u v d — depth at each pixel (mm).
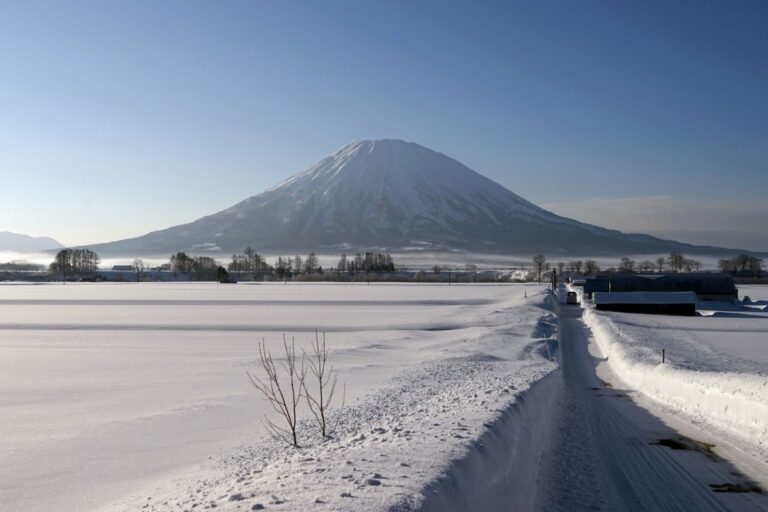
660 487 8719
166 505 6496
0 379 21359
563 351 33938
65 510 7875
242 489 6414
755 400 12359
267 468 8000
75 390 18875
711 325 53156
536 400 13445
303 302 79500
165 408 15609
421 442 7352
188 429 12906
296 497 5379
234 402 16281
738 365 25516
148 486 8773
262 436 11922
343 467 6320
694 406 15133
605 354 32062
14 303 77312
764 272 191250
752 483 8961
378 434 8844
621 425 13516
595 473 9391
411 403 14078
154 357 28219
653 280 83000
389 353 29406
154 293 105625
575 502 7965
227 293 105750
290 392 17719
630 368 23219
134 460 10414
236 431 12602
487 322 47938
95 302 79750
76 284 160625
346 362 25859
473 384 16375
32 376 22125
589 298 85812
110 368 24359
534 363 25062
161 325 47688
